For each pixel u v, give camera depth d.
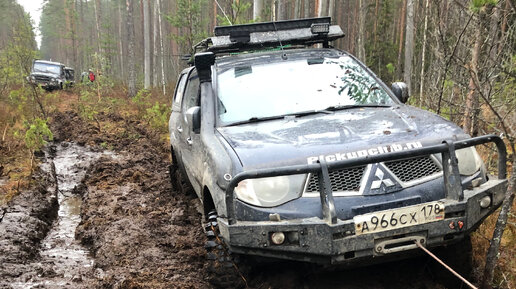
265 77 4.80
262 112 4.44
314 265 3.60
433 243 3.31
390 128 3.79
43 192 7.60
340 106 4.48
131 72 27.97
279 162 3.43
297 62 5.00
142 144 12.09
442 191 3.41
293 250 3.23
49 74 27.84
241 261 3.69
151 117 14.87
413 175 3.46
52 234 6.07
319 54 5.17
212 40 5.43
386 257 3.37
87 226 6.03
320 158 3.32
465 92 6.18
